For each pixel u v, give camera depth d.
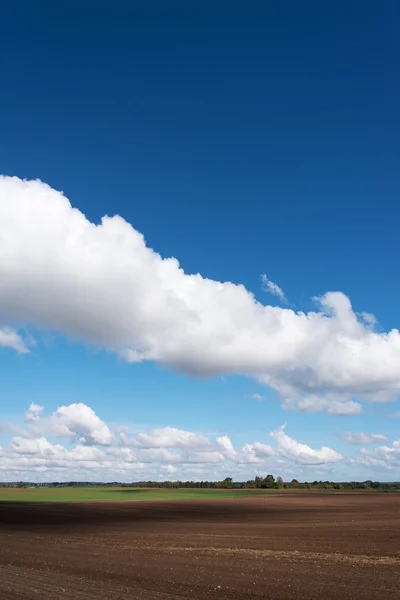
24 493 134.75
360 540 28.61
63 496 117.88
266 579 15.72
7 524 45.03
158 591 13.87
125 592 13.72
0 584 14.89
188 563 19.33
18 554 22.75
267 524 42.81
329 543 27.08
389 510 63.53
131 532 36.06
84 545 26.83
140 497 114.38
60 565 18.94
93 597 13.05
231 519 50.38
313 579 15.76
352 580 15.59
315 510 66.00
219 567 18.25
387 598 13.06
